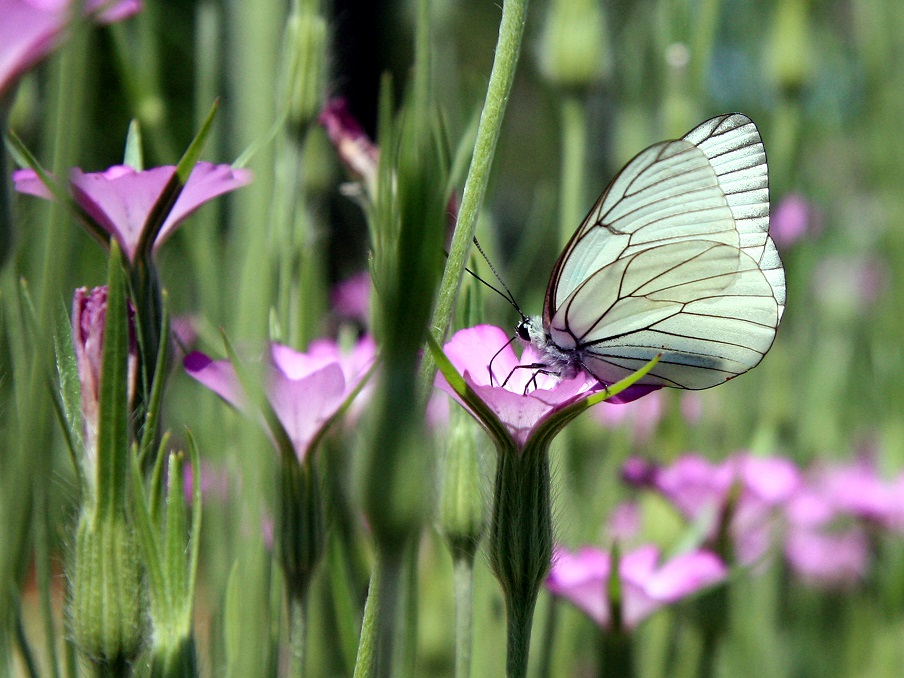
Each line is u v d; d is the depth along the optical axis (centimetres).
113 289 47
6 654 47
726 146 53
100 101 64
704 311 53
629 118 59
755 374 62
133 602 48
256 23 46
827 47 71
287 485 49
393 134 48
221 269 53
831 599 62
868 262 69
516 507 49
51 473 49
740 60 64
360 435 39
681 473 56
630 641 53
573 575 53
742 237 53
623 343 53
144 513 48
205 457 52
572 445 58
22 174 48
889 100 64
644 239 52
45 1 43
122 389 47
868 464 64
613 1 59
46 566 49
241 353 48
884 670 59
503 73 47
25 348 48
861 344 71
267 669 50
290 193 52
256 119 47
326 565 53
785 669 61
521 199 92
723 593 55
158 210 49
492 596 53
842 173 73
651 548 54
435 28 55
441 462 50
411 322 34
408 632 50
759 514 57
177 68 71
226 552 51
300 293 52
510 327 55
